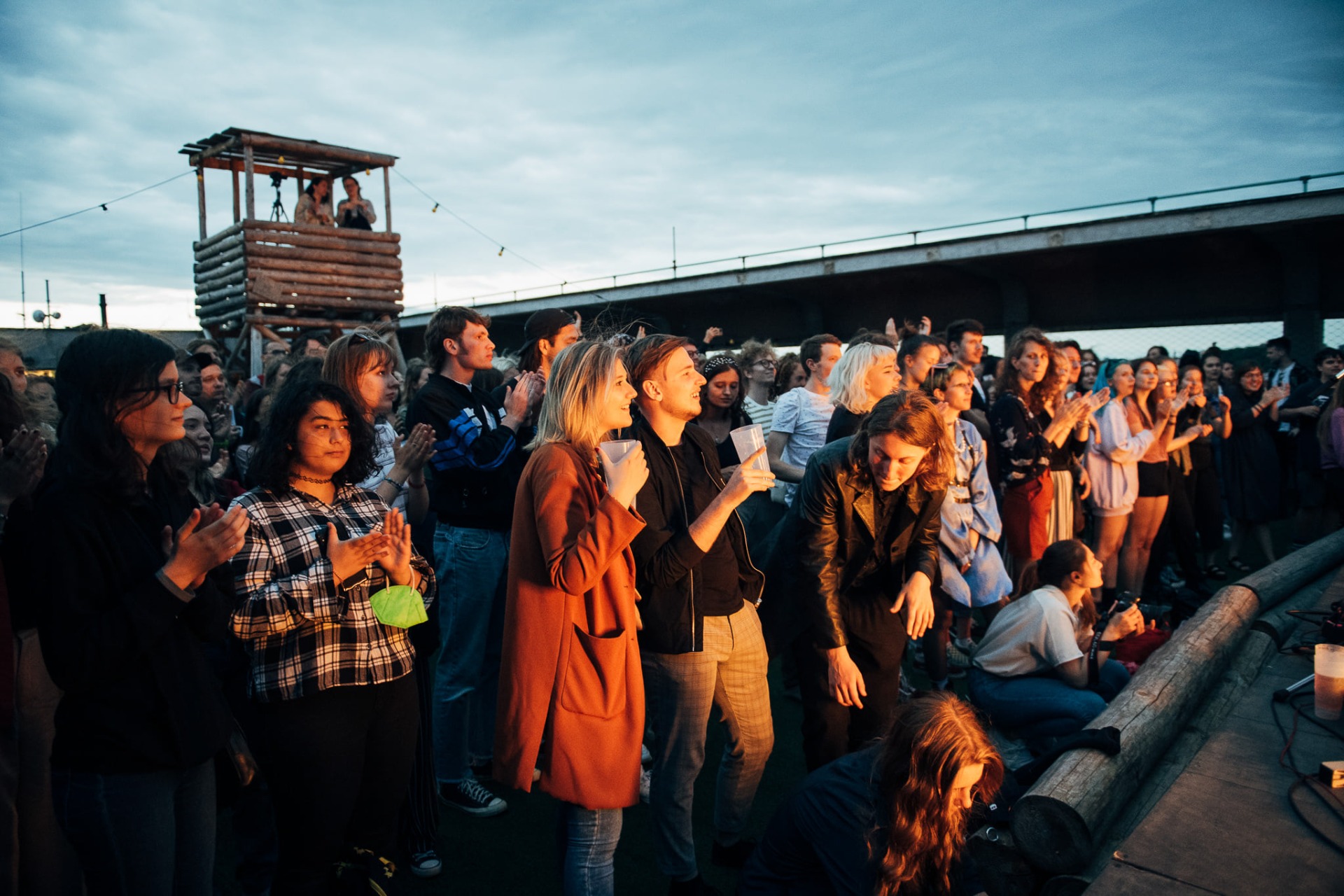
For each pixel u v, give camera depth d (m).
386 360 3.27
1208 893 2.16
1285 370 10.62
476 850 3.22
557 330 4.07
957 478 4.36
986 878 2.73
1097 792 2.67
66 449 1.89
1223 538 8.41
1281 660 3.99
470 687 3.49
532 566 2.41
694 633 2.66
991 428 5.18
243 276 12.51
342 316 13.64
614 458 2.31
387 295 13.59
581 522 2.38
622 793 2.43
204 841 2.18
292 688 2.23
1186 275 13.17
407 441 3.25
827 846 2.18
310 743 2.25
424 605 2.32
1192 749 3.33
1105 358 12.30
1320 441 7.45
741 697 2.93
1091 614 4.09
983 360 8.59
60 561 1.84
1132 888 2.19
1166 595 6.64
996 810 2.78
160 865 1.99
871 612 3.20
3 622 1.86
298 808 2.28
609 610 2.43
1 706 1.85
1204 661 3.76
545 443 2.51
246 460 4.55
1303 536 8.43
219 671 2.56
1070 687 3.70
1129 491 6.01
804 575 3.06
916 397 2.97
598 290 19.44
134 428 1.95
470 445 3.37
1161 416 6.29
